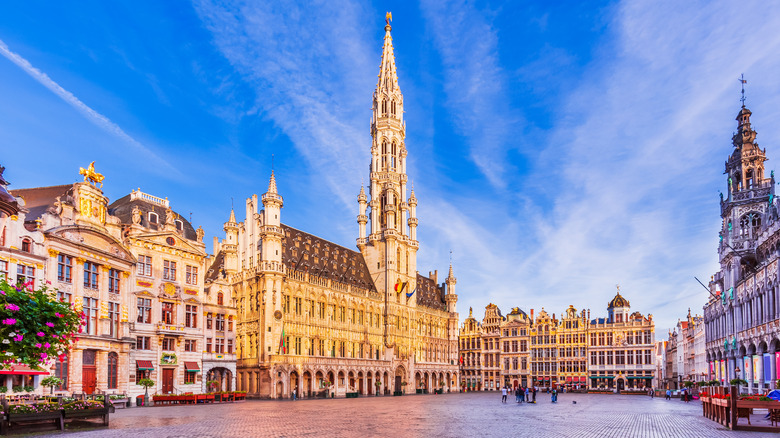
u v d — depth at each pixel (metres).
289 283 101.25
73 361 58.59
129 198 79.56
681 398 87.44
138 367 69.12
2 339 27.02
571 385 152.75
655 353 146.12
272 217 99.00
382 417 44.97
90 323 62.53
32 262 54.59
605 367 151.25
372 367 119.25
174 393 73.44
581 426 37.44
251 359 96.75
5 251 51.50
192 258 79.69
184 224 82.06
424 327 146.00
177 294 76.19
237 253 104.06
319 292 108.38
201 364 79.06
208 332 83.31
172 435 30.38
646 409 59.47
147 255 73.19
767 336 58.78
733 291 74.19
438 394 129.25
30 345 27.70
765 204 83.00
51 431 32.25
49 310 28.75
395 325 129.62
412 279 138.25
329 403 73.62
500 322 168.25
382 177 139.00
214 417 43.84
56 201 59.97
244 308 100.50
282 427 35.38
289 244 110.94
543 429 35.19
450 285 161.12
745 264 77.38
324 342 107.88
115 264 66.56
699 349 122.38
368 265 134.62
